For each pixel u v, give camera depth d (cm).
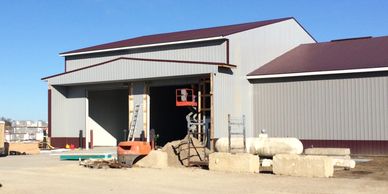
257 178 1767
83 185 1608
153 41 3559
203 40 3184
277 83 3097
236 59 3159
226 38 3103
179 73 3034
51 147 3612
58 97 3731
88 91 3675
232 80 3083
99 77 3412
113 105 3947
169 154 2236
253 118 3192
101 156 2553
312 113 2936
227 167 2002
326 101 2888
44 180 1748
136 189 1505
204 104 3036
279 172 1877
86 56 3859
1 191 1496
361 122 2759
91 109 3706
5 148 3088
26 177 1842
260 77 3136
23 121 5675
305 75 2947
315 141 2914
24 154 3136
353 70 2761
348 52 3222
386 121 2678
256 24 3547
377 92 2716
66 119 3722
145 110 3325
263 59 3412
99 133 3781
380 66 2683
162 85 3281
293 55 3538
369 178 1750
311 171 1798
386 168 2077
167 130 3959
